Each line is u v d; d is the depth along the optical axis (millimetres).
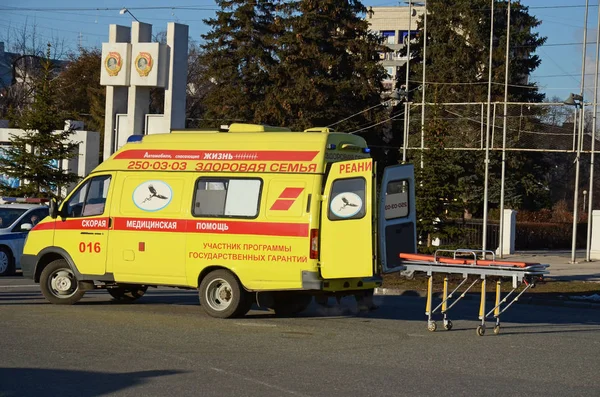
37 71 72562
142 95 34562
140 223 14859
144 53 33969
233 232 14086
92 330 12445
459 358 10758
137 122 34469
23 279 21016
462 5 57000
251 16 53781
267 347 11266
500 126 37438
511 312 17359
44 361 9930
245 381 8969
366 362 10281
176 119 34312
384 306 17438
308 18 52844
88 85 70250
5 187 31609
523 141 36438
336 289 13719
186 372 9398
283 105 51219
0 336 11688
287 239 13672
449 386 8938
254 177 14070
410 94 57531
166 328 12867
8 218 22375
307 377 9250
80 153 37094
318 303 16250
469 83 51406
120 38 35031
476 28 56625
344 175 13469
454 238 25250
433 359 10617
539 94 57906
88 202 15469
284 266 13688
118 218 15070
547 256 36812
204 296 14336
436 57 57969
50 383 8742
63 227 15602
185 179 14641
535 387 9016
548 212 52250
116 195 15148
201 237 14336
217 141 14617
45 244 15758
